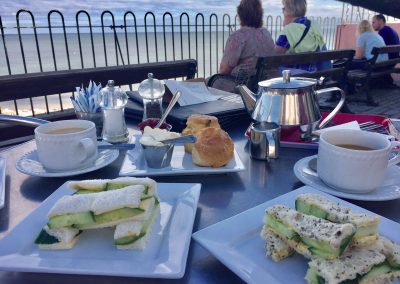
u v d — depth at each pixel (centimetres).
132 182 56
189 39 412
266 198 67
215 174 78
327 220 47
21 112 342
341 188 65
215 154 77
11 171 81
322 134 72
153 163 77
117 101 100
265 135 83
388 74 506
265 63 239
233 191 70
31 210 63
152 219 53
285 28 338
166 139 78
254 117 96
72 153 75
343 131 73
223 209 63
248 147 96
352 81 435
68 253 48
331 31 688
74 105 104
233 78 245
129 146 90
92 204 50
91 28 317
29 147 98
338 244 41
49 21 286
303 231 44
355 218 45
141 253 48
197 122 91
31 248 49
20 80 153
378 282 42
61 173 75
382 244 44
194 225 58
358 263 41
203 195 69
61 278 45
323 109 127
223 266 48
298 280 43
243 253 48
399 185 68
